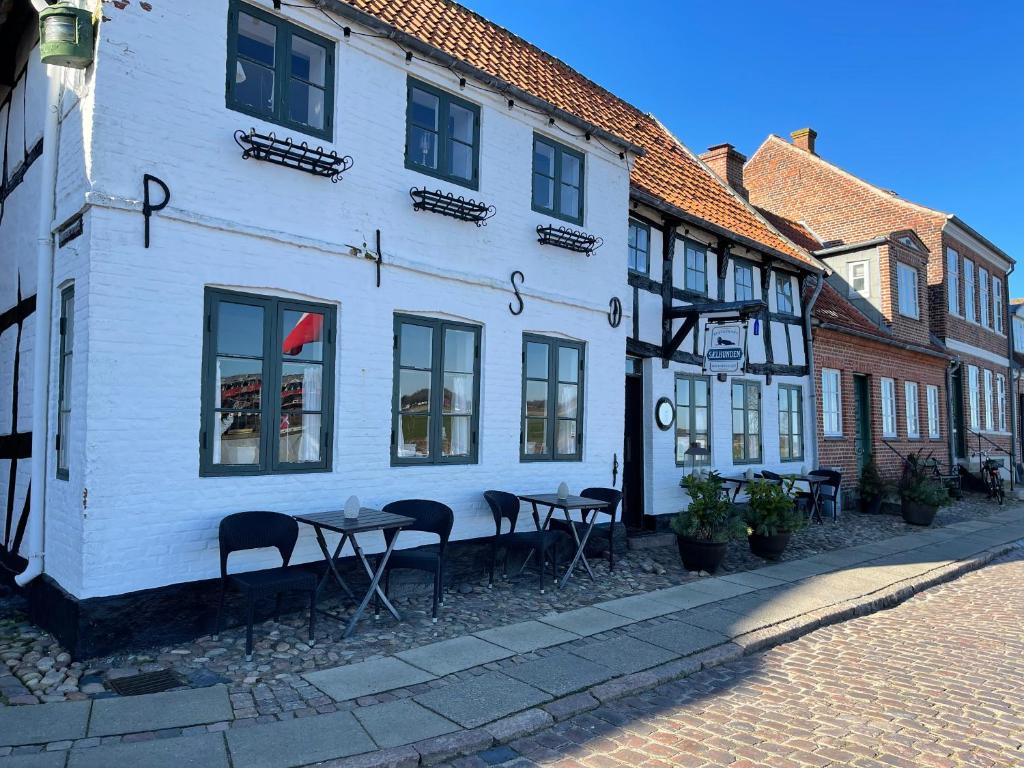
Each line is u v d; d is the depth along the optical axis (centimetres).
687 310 1029
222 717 410
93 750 367
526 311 810
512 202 799
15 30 704
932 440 1806
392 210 682
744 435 1210
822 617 671
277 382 601
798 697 488
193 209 552
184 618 537
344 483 639
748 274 1264
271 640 543
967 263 2097
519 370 801
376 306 667
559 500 746
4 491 684
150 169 531
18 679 461
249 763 358
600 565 852
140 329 522
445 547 675
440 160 733
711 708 464
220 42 573
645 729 429
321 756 367
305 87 631
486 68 809
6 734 381
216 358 566
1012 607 764
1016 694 500
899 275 1708
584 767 379
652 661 529
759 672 539
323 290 627
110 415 506
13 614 595
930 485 1319
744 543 1023
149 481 523
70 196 554
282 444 604
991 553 1045
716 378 1154
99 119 508
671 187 1166
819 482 1229
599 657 533
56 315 588
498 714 425
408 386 700
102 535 501
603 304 904
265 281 589
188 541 541
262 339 594
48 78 588
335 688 457
